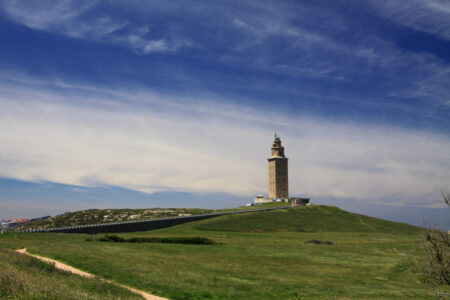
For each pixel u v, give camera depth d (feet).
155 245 223.92
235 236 339.98
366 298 114.21
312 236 378.73
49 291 69.26
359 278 159.33
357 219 582.76
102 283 96.02
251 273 148.97
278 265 176.55
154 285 111.65
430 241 92.53
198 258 180.14
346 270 176.55
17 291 65.82
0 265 83.35
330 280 148.97
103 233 345.31
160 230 393.91
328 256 216.95
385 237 391.24
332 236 390.83
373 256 224.94
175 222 439.22
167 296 103.40
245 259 188.34
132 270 129.18
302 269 170.19
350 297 115.24
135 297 88.69
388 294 126.11
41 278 81.35
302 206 642.63
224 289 115.03
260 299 108.27
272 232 428.97
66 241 225.15
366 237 384.06
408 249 258.78
